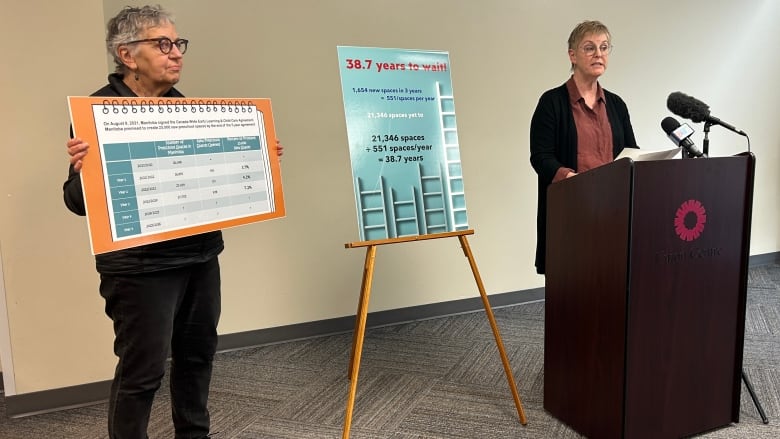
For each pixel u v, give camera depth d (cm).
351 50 180
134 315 132
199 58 253
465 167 316
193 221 138
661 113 369
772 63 402
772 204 415
